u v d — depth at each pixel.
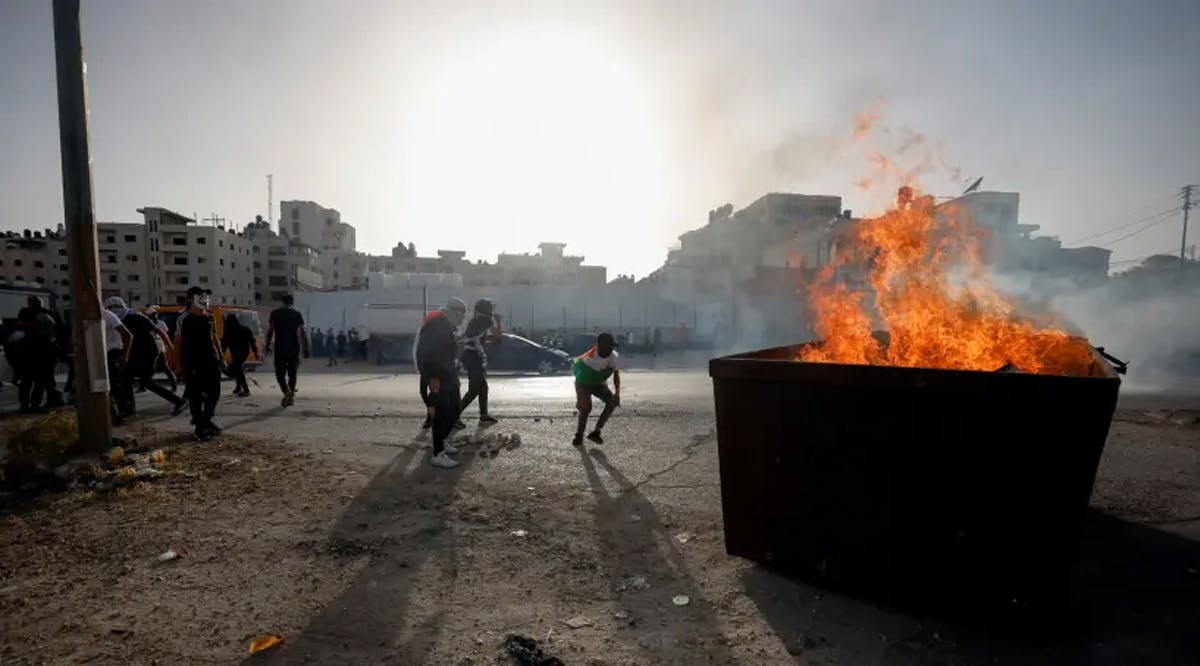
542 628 2.56
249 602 2.75
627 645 2.43
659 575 3.09
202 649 2.36
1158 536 3.71
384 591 2.88
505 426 7.48
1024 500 2.36
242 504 4.14
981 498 2.43
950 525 2.51
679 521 3.93
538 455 5.84
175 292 73.38
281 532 3.63
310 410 8.63
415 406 9.13
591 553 3.39
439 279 43.97
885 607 2.70
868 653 2.36
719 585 2.96
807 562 2.92
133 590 2.86
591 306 38.69
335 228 103.44
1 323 10.60
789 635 2.49
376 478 4.87
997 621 2.47
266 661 2.28
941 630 2.51
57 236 80.50
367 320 25.33
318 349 31.09
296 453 5.69
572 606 2.76
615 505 4.26
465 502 4.27
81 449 5.24
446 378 5.51
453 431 6.98
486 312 7.52
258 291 82.94
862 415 2.70
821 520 2.86
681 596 2.85
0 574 3.01
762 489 3.04
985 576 2.46
